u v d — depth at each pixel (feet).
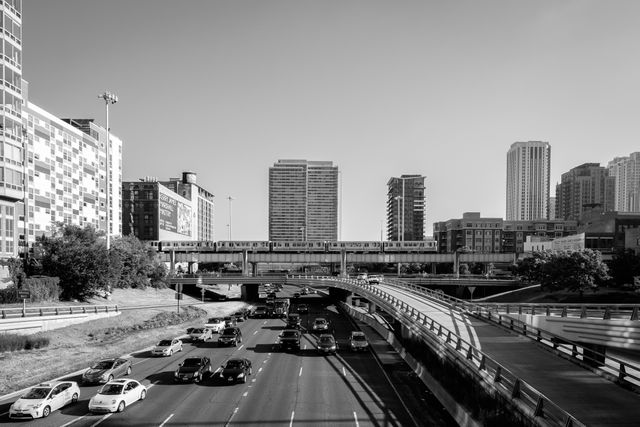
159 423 86.74
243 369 117.80
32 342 144.15
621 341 111.55
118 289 300.81
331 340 159.12
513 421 75.51
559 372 95.55
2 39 191.93
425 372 122.83
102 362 117.39
